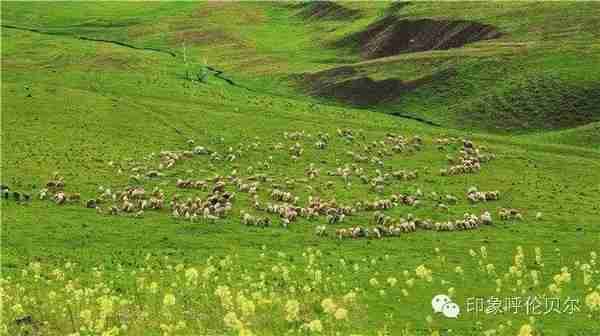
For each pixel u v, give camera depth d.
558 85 118.38
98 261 50.34
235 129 95.44
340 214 62.44
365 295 42.28
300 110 114.38
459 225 59.66
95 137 90.50
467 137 95.31
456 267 48.47
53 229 58.66
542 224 60.81
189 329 36.12
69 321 37.25
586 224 60.56
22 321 36.97
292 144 88.31
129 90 121.94
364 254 52.50
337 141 90.00
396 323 37.97
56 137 90.06
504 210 63.66
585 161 83.81
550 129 109.44
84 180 73.62
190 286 43.50
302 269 48.12
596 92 114.75
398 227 58.59
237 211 63.72
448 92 126.69
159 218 62.03
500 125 113.00
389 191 70.25
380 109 127.94
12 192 68.69
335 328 36.50
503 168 79.94
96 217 62.38
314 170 76.50
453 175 76.75
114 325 36.62
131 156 83.00
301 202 66.31
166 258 50.50
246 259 50.72
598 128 101.69
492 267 45.84
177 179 74.12
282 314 38.41
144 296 41.75
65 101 107.31
